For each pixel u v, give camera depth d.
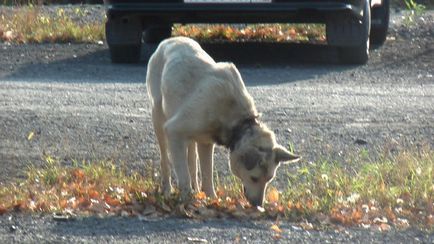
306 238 9.21
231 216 9.96
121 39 17.77
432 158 11.91
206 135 10.45
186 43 10.88
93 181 11.45
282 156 10.18
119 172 11.89
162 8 16.92
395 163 11.88
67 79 16.64
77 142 13.13
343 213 9.98
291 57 18.70
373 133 13.53
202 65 10.52
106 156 12.62
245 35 20.53
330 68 17.67
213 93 10.27
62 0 27.19
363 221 9.80
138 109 14.59
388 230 9.57
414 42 20.47
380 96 15.54
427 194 10.72
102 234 9.23
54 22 21.53
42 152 12.75
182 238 9.12
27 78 16.72
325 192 10.98
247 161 10.07
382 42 20.23
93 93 15.53
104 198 10.52
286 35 20.56
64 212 9.94
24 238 9.09
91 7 24.00
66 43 20.14
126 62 18.14
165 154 11.16
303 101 15.11
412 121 14.10
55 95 15.38
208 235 9.23
